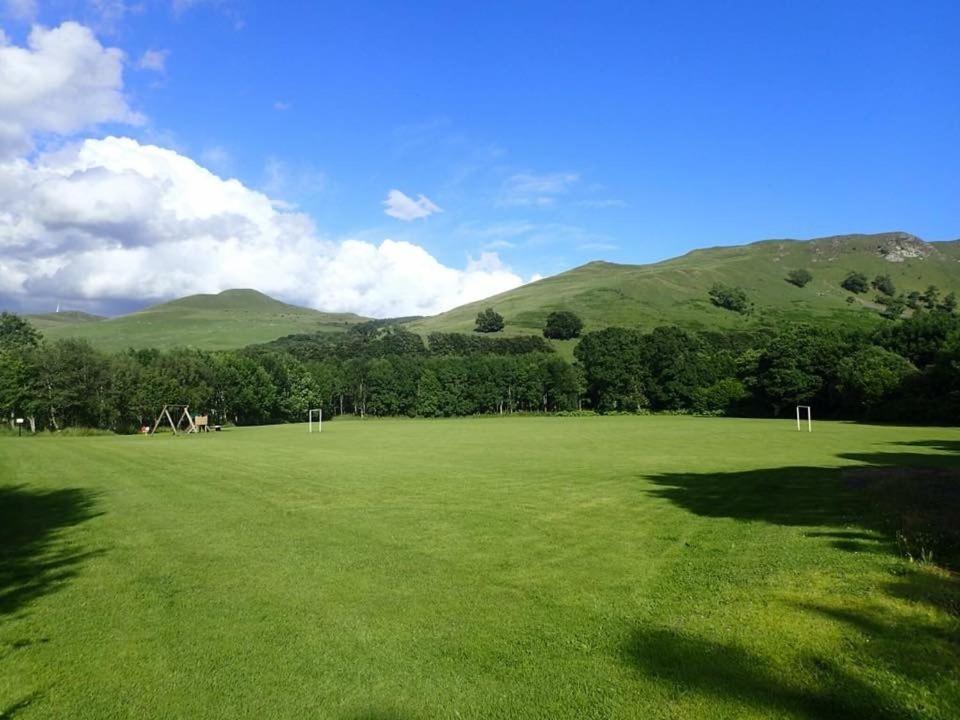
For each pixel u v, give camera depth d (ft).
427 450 125.90
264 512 54.90
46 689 21.80
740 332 458.50
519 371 383.45
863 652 22.74
